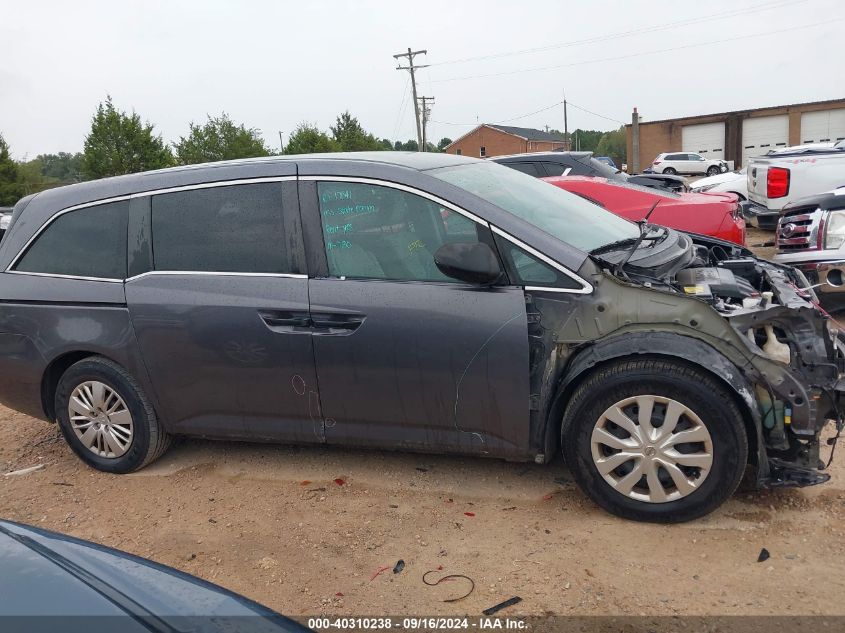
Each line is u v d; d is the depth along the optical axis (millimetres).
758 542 3193
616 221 4332
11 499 4191
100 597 1947
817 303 3910
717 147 52312
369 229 3686
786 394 3139
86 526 3816
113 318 4129
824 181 10352
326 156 3947
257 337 3809
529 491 3803
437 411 3604
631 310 3268
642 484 3381
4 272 4434
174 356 4016
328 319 3664
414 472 4109
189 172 4078
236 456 4523
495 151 82188
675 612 2783
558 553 3225
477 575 3119
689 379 3186
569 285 3359
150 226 4102
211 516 3816
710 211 7164
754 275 4191
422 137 59312
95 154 34812
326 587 3127
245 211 3906
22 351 4387
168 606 1976
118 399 4285
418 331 3514
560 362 3416
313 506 3824
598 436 3383
